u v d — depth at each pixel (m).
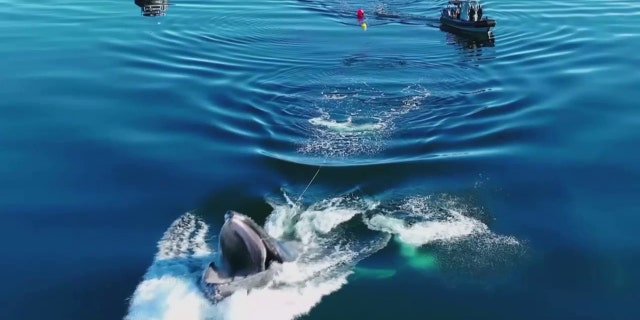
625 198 27.08
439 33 50.00
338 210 26.03
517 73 40.44
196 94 36.66
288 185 27.72
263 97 36.44
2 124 32.88
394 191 27.44
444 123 33.31
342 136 32.00
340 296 21.45
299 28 50.44
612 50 43.97
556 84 38.44
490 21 47.84
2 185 27.64
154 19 50.62
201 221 25.42
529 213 26.06
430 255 23.52
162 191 27.31
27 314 20.69
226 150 30.53
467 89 37.91
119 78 38.81
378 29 50.91
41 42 44.84
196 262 23.02
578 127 32.97
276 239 23.20
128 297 21.41
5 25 48.38
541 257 23.48
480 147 30.97
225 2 56.41
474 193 27.31
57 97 36.09
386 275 22.44
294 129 32.69
